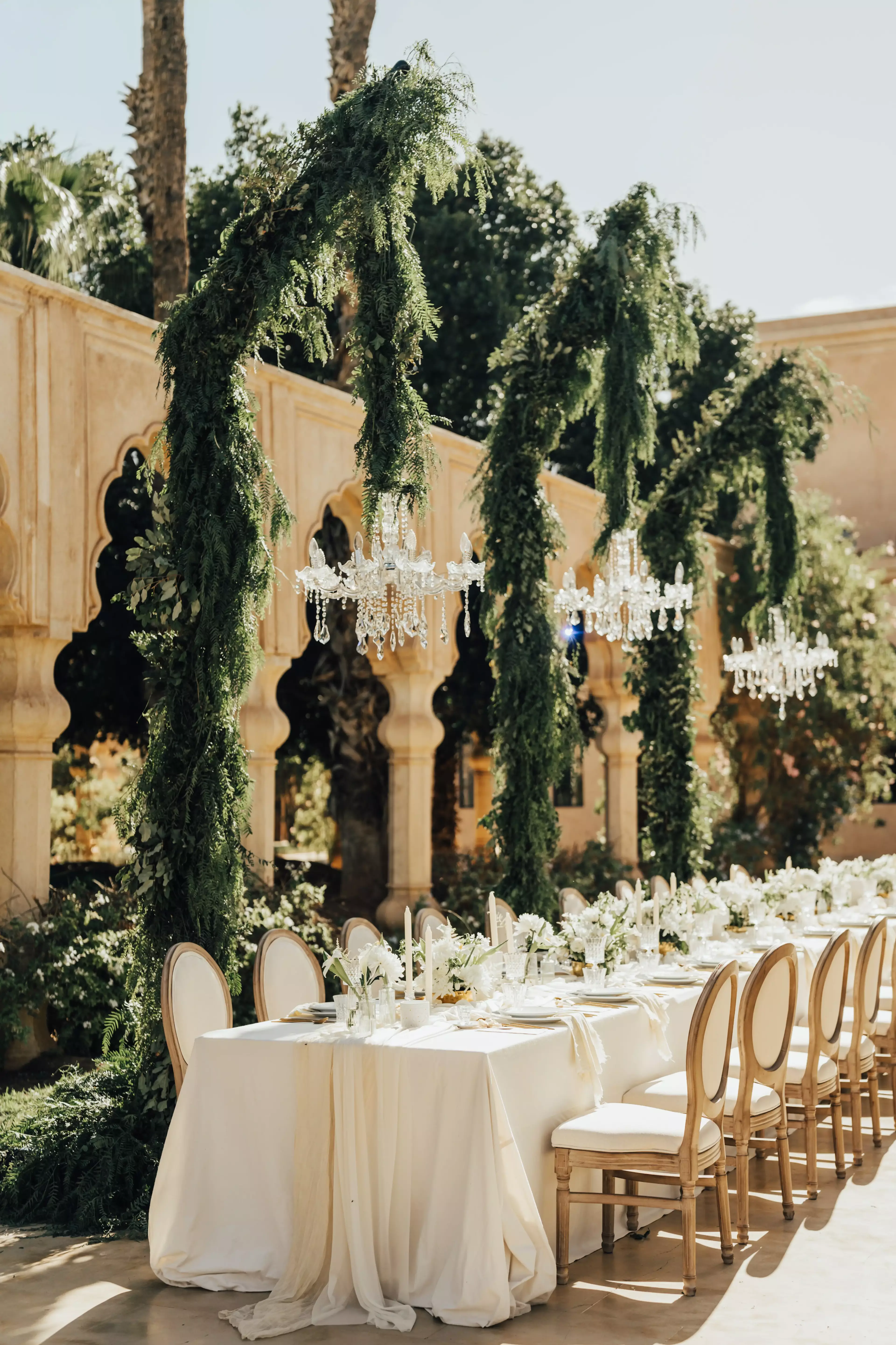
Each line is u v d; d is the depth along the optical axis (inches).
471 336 667.4
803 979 317.4
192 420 251.4
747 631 696.4
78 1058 336.2
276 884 455.2
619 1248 211.6
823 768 705.6
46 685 335.9
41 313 329.1
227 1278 194.7
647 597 330.6
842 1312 180.2
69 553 336.5
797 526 454.3
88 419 343.3
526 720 356.5
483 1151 182.1
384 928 463.2
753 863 674.2
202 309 252.8
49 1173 232.2
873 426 467.8
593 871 573.0
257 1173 198.1
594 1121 197.9
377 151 243.8
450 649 477.7
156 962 251.0
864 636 700.0
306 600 256.8
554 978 264.4
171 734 253.6
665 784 452.4
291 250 248.5
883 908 418.6
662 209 360.5
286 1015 252.8
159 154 432.8
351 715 555.5
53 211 453.4
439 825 615.8
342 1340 174.4
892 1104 316.8
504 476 364.8
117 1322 180.5
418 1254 187.0
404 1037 196.4
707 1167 226.4
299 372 596.7
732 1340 170.9
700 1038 192.5
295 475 410.3
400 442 244.7
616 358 351.3
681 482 455.5
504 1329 176.6
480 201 251.6
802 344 869.2
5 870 330.0
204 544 251.0
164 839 252.1
